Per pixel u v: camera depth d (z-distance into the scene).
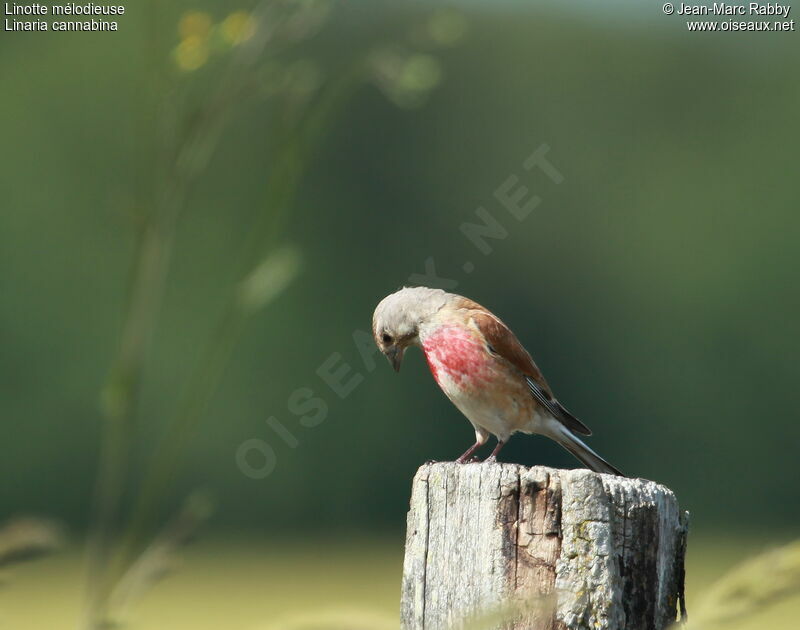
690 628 1.55
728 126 27.11
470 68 25.95
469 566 2.93
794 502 24.78
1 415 22.19
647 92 27.20
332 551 22.08
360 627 1.72
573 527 2.82
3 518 21.62
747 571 1.54
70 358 22.58
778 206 26.52
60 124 22.84
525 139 25.80
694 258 25.72
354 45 21.91
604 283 25.16
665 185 26.17
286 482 22.55
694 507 24.62
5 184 22.56
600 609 2.74
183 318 23.53
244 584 17.88
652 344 25.30
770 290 25.70
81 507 22.20
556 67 26.50
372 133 25.17
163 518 21.75
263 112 23.75
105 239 22.86
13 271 22.55
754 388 25.34
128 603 1.66
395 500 23.05
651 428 24.95
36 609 10.91
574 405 24.67
